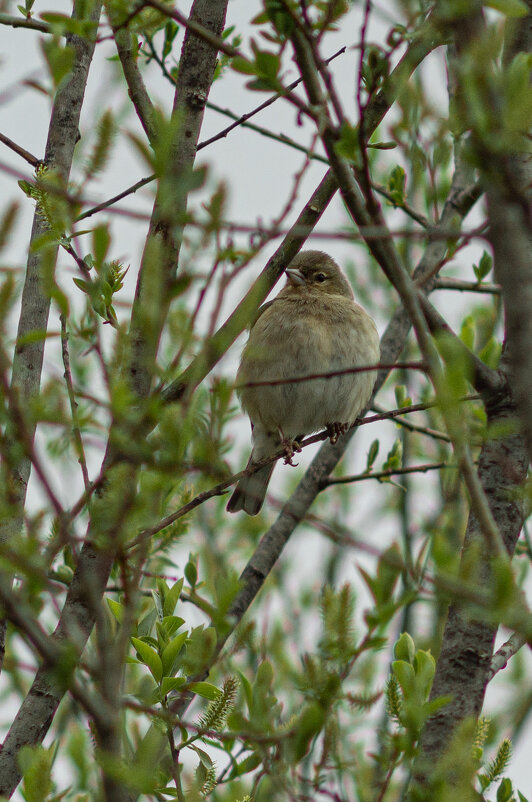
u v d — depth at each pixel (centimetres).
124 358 510
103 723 463
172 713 649
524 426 510
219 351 480
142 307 462
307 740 575
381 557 541
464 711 711
